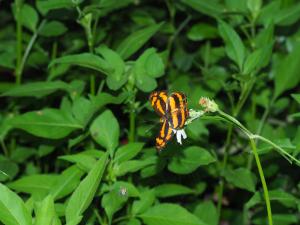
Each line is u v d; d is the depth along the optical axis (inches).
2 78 52.1
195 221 31.1
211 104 26.5
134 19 46.6
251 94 43.5
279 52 46.1
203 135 35.9
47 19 42.1
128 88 33.3
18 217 25.6
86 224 31.4
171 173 38.6
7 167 37.6
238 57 35.6
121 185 30.9
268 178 42.8
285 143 29.9
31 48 45.3
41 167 43.8
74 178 31.3
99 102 31.6
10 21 52.2
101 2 37.6
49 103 42.8
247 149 40.3
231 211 42.5
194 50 52.9
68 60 32.9
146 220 31.5
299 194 39.5
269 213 27.9
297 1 47.0
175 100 25.8
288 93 45.9
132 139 35.1
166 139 25.9
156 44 52.1
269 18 39.6
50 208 25.4
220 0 46.4
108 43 47.4
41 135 34.2
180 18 53.2
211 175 39.5
